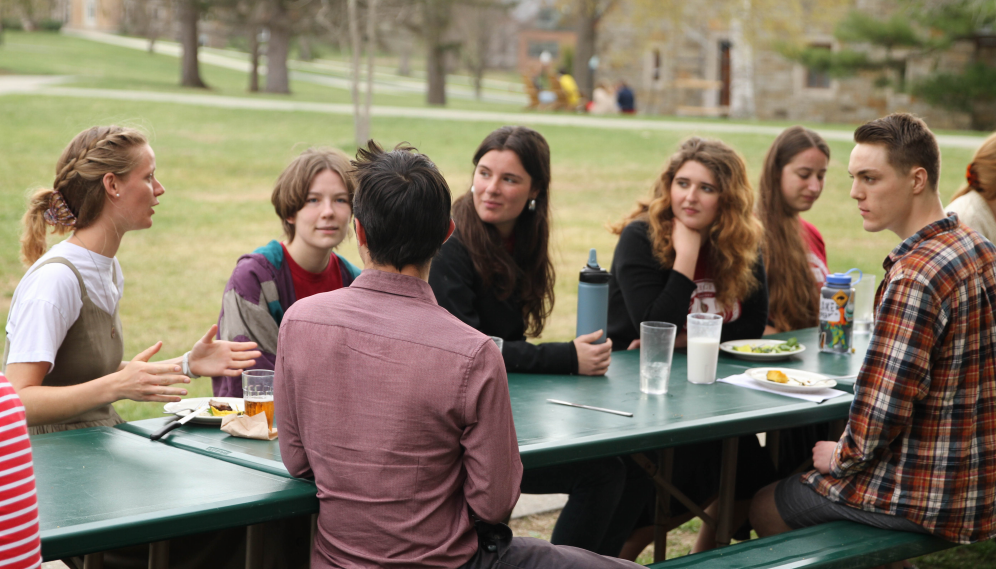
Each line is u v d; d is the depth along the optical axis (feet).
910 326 7.35
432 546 5.65
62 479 6.04
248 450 6.75
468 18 120.67
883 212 8.01
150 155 8.23
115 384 7.14
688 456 10.23
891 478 7.77
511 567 5.93
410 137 51.85
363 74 146.72
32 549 4.90
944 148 47.24
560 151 49.16
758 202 12.61
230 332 9.33
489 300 9.57
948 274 7.38
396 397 5.57
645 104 84.12
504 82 181.47
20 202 30.99
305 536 7.18
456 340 5.61
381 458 5.59
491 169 9.29
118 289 8.55
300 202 9.60
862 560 7.48
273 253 9.66
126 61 120.47
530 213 9.78
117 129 8.20
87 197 8.00
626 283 10.62
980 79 63.62
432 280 9.28
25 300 7.64
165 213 32.30
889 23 63.67
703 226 10.36
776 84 77.10
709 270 10.88
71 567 7.50
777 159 12.41
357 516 5.65
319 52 163.02
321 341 5.75
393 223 5.74
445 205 5.90
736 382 9.00
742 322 11.18
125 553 7.20
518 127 9.48
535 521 12.01
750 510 8.96
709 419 7.64
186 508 5.56
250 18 85.81
